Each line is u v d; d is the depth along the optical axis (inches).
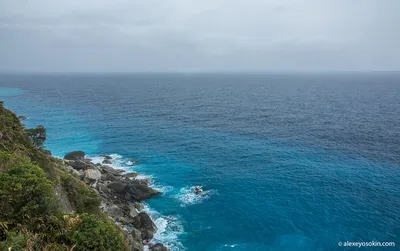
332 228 1508.4
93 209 1226.0
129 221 1509.6
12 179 769.6
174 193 1900.8
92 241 765.9
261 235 1465.3
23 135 1326.3
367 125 3663.9
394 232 1467.8
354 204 1736.0
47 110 4869.6
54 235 754.2
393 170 2223.2
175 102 5989.2
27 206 748.6
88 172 1840.6
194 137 3221.0
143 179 2064.5
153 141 3073.3
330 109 4936.0
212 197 1847.9
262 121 4005.9
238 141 3061.0
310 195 1854.1
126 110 4933.6
